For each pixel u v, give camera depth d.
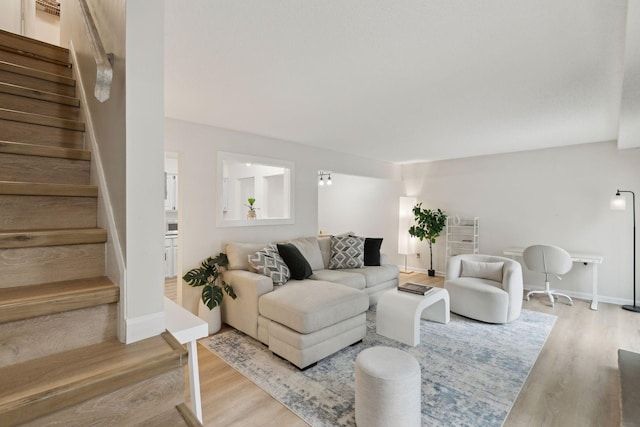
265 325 2.88
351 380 2.40
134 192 1.17
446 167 6.00
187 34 1.76
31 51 2.47
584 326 3.52
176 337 1.32
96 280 1.29
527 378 2.44
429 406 2.08
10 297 1.06
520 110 3.03
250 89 2.55
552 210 4.84
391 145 4.71
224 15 1.58
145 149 1.19
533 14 1.55
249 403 2.11
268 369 2.55
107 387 0.96
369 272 4.21
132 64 1.16
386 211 6.88
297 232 4.63
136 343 1.17
